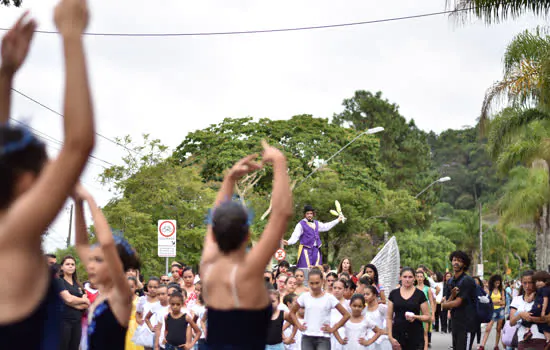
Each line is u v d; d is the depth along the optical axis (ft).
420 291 37.19
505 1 58.49
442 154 360.48
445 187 341.62
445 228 247.91
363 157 171.63
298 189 150.51
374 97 265.54
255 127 148.15
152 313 39.24
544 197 114.83
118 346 14.12
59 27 7.01
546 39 80.33
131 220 92.84
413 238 211.20
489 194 331.57
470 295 40.09
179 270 53.21
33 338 7.22
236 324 10.94
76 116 6.89
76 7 6.99
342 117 266.57
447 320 78.28
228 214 11.18
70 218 125.80
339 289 39.65
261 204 135.64
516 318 40.73
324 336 35.24
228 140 145.28
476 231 245.65
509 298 76.59
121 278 13.75
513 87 81.20
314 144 154.92
